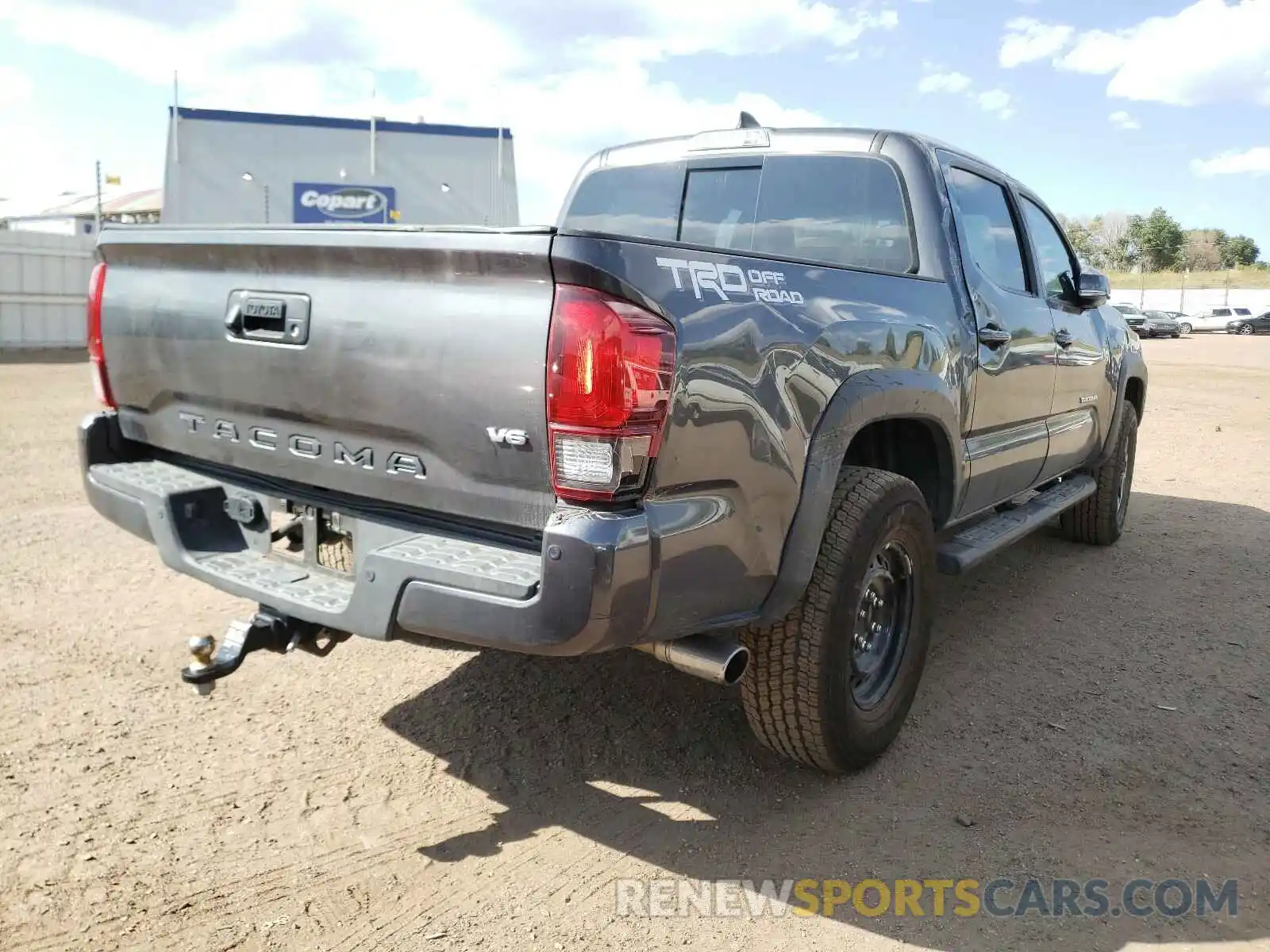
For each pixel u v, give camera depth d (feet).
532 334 7.29
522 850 9.04
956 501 12.13
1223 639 14.71
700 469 7.80
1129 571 18.21
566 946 7.77
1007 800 10.02
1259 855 9.12
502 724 11.44
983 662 13.69
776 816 9.70
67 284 62.34
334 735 11.09
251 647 8.95
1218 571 18.26
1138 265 319.88
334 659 13.12
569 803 9.87
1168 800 10.07
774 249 13.01
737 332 8.09
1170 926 8.12
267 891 8.33
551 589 7.14
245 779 10.07
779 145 12.98
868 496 9.64
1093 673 13.37
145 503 9.95
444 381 7.79
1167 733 11.57
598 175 14.74
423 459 8.18
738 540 8.27
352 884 8.47
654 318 7.36
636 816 9.68
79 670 12.43
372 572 7.98
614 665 13.15
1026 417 14.17
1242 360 87.86
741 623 8.63
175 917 7.95
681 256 7.79
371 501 8.85
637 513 7.35
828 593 9.28
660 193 14.07
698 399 7.70
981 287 12.55
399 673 12.77
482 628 7.48
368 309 8.21
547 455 7.37
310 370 8.67
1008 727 11.69
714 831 9.45
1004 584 17.33
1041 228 15.70
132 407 10.84
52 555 17.06
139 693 11.88
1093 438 17.58
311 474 9.07
